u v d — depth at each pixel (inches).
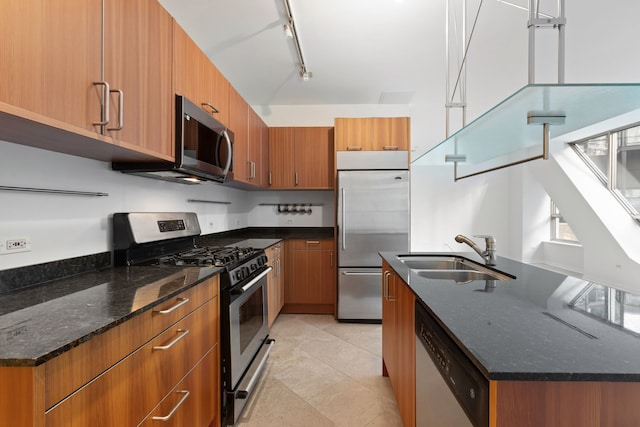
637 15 84.2
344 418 72.4
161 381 46.1
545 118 47.1
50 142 47.3
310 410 75.3
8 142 47.7
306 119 165.2
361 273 137.3
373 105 163.3
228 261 74.8
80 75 42.1
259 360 86.0
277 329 128.9
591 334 31.6
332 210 166.9
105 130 46.8
